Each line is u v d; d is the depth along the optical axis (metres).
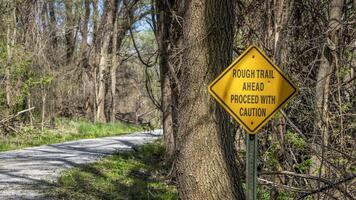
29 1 24.30
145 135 27.61
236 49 8.32
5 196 9.54
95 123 33.47
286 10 7.91
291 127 7.46
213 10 5.63
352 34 7.88
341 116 6.64
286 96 5.06
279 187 7.04
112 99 38.34
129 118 42.22
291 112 7.53
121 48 40.66
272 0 8.09
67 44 36.53
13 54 22.03
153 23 11.72
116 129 31.31
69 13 36.50
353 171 6.64
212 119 5.61
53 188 10.48
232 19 5.82
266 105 5.05
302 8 8.44
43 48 25.48
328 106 7.28
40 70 24.80
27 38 24.33
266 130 7.65
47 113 27.62
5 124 22.62
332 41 7.27
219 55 5.65
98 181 11.71
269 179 7.75
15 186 10.60
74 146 20.17
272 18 8.05
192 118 5.65
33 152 17.55
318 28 8.30
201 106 5.62
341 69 7.20
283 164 7.47
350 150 6.79
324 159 6.33
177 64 10.13
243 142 8.20
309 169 7.14
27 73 23.34
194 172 5.61
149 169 14.16
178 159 5.79
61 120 30.12
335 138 7.01
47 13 30.28
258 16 8.23
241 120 5.05
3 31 22.12
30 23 24.56
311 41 8.09
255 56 5.07
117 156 16.86
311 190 6.50
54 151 17.98
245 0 8.88
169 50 10.70
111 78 38.09
